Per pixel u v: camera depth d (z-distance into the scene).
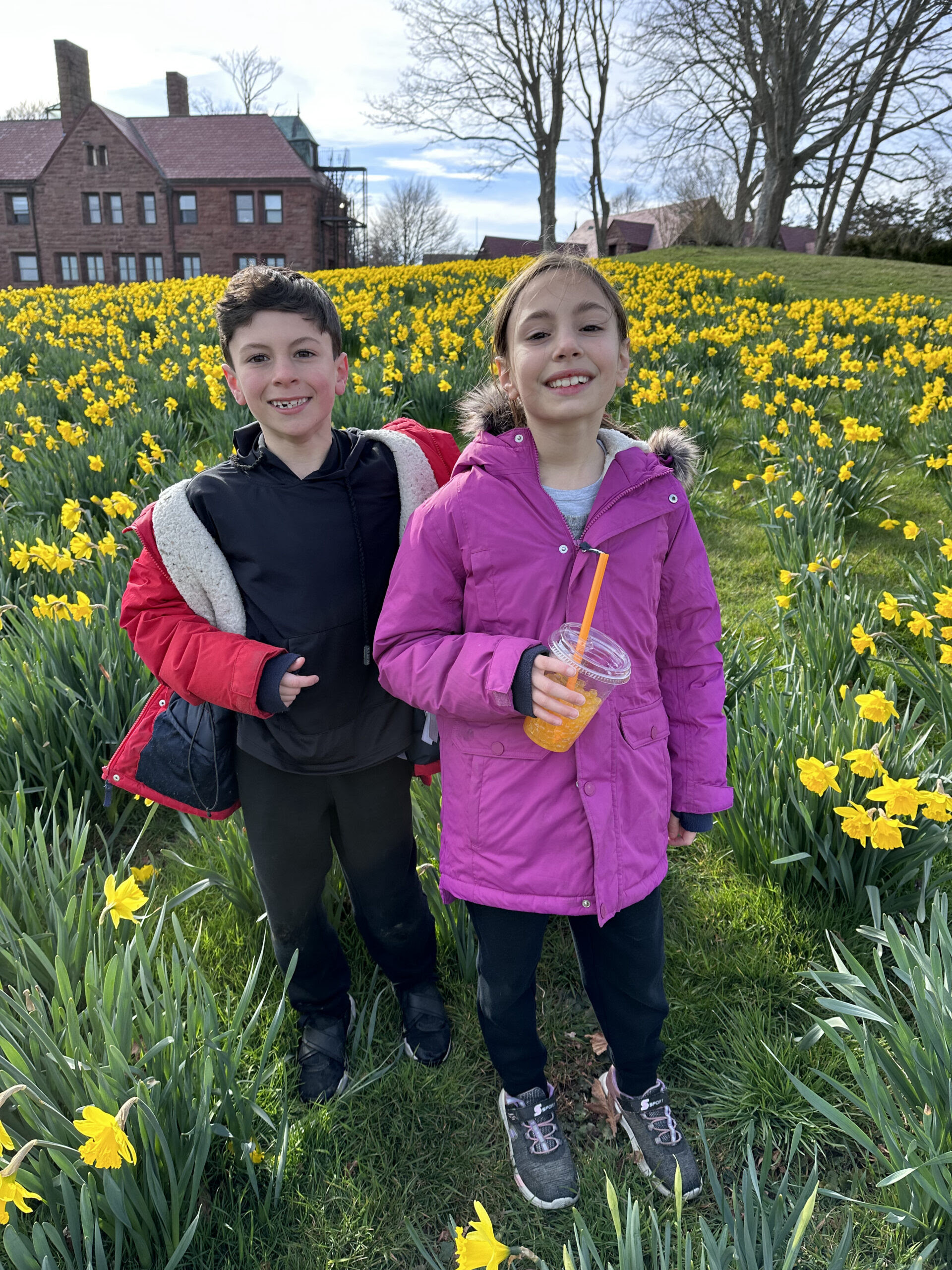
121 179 41.78
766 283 15.15
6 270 43.81
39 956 1.72
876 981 2.17
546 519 1.49
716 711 1.64
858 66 28.97
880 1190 1.70
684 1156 1.74
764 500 5.07
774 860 2.30
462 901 2.18
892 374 7.64
